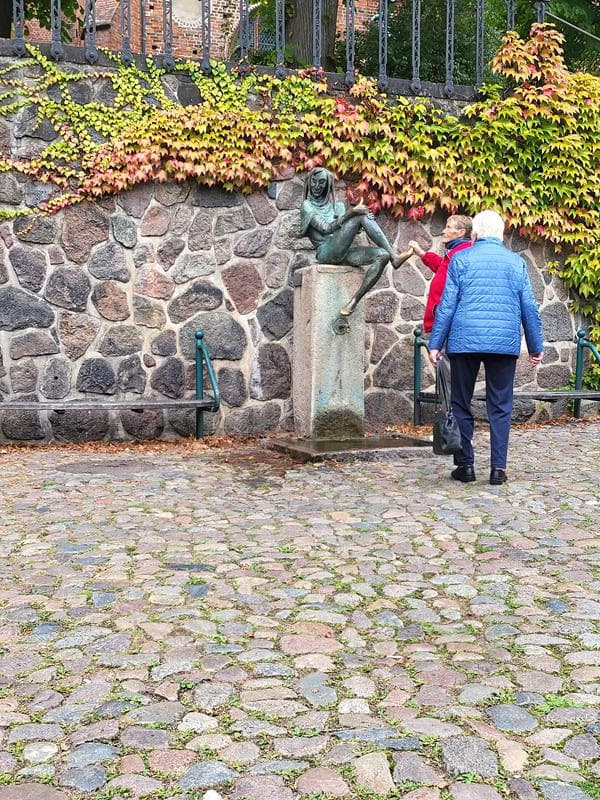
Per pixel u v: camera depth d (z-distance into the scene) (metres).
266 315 8.84
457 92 9.45
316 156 8.90
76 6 13.17
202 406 8.26
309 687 2.94
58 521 5.23
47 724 2.69
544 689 2.92
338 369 8.00
